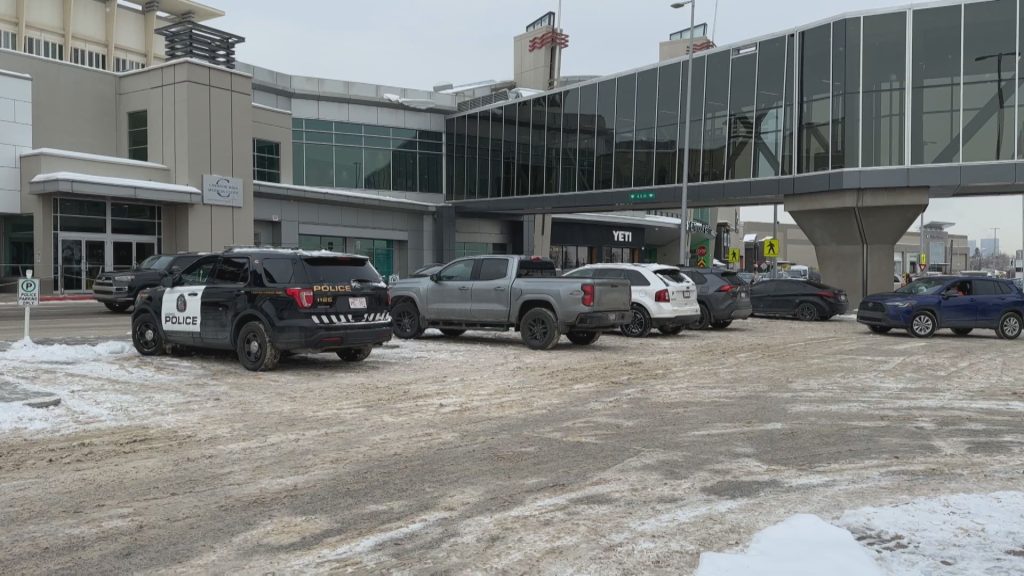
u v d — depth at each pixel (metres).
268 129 42.00
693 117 37.28
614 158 41.53
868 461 6.54
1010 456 6.75
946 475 6.10
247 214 36.38
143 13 54.69
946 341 18.12
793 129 33.00
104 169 31.77
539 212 48.03
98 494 5.49
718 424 8.06
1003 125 29.05
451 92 60.97
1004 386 10.89
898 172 30.23
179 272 13.02
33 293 13.68
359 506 5.22
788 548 4.27
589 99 42.88
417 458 6.55
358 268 12.03
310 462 6.39
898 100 30.31
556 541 4.56
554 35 58.53
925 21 29.92
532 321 14.88
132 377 10.73
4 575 4.06
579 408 8.92
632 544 4.50
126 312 23.97
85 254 31.31
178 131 33.78
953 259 138.25
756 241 102.69
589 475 6.03
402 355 13.75
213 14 57.41
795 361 13.69
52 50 48.97
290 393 9.70
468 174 50.47
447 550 4.41
